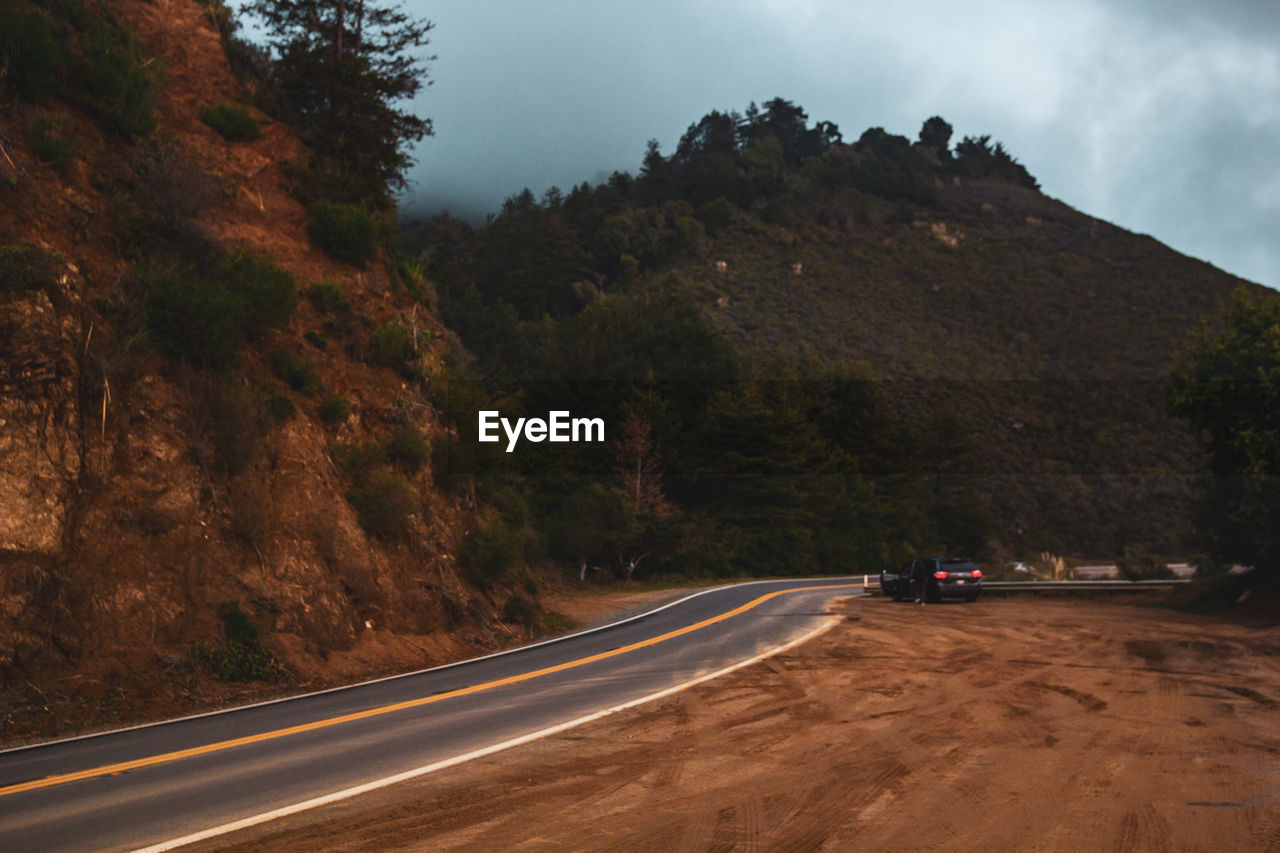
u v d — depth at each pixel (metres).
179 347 15.97
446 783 6.93
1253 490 20.95
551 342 61.00
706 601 28.02
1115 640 16.30
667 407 53.75
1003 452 67.00
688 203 138.25
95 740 9.37
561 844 5.39
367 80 24.83
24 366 12.88
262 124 23.59
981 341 86.00
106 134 17.83
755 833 5.55
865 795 6.41
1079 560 54.88
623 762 7.55
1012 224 129.00
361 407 20.11
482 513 22.84
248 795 6.64
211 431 15.77
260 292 17.91
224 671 12.89
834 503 55.28
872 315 92.94
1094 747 7.90
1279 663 13.26
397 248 26.14
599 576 42.44
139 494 14.12
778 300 96.81
